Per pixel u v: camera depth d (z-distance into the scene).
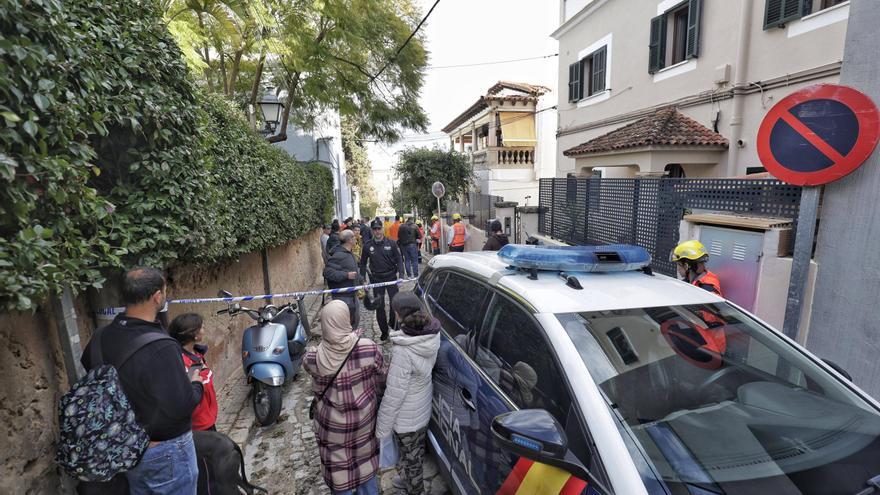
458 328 2.92
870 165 3.06
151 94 2.72
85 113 2.14
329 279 5.86
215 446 2.49
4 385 1.90
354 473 2.49
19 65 1.65
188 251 3.36
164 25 3.08
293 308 4.98
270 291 6.96
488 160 19.78
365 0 10.16
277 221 6.88
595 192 7.45
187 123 3.12
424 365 2.57
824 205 3.38
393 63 12.70
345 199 23.64
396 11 12.28
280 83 12.78
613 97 10.30
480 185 21.02
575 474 1.57
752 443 1.67
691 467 1.54
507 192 19.94
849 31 3.20
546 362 1.94
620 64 9.96
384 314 6.55
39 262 1.73
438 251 14.78
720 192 4.49
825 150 3.17
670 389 1.85
